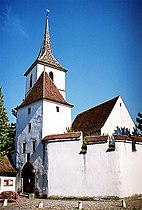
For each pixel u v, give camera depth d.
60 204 20.14
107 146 24.62
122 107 36.72
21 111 34.19
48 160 27.39
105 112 36.06
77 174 25.25
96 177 24.27
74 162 25.73
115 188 23.22
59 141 27.25
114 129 34.47
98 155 24.78
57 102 32.12
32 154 29.97
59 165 26.47
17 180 30.89
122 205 17.89
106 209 16.66
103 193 23.56
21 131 32.94
